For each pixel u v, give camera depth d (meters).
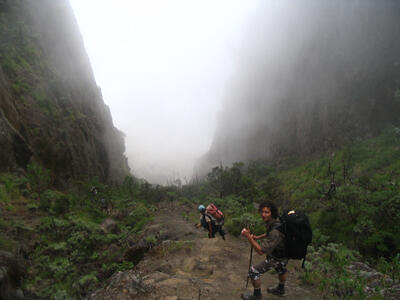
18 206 7.93
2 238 5.14
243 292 4.02
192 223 12.58
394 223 7.00
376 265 5.86
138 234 10.03
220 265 5.69
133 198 21.14
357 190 9.78
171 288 3.85
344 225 8.53
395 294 3.70
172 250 6.74
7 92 13.76
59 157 16.94
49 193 9.89
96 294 3.70
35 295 3.96
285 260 3.33
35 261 4.93
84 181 19.03
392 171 16.77
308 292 3.98
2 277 3.41
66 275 4.76
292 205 16.44
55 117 18.19
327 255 5.83
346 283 3.86
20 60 18.48
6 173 9.83
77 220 7.43
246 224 8.80
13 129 11.52
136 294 3.58
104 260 6.22
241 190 22.75
